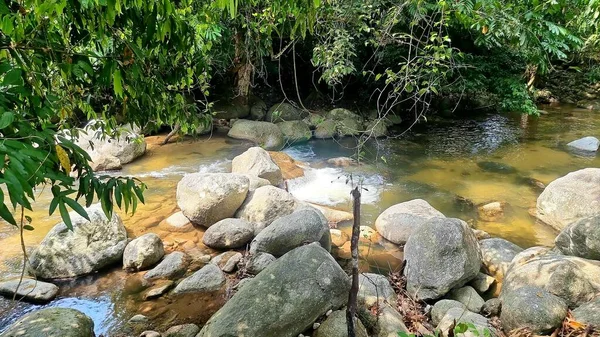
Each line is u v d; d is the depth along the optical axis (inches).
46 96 69.1
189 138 327.9
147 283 151.4
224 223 178.2
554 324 115.0
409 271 151.2
